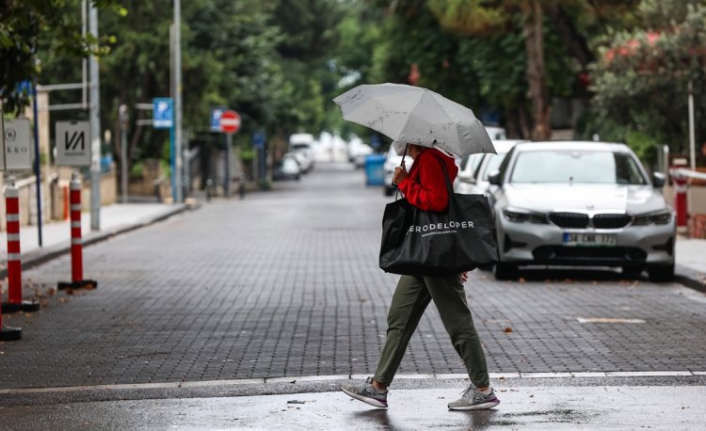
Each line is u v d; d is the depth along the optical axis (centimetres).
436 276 1377
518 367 1670
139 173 8900
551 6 5619
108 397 1488
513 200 2767
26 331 2052
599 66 4744
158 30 8025
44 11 2591
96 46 2825
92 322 2156
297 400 1460
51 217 5375
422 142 1350
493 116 8725
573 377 1588
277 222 5422
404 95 1384
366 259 3472
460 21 5491
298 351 1823
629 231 2700
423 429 1306
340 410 1405
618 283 2755
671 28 4591
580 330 2003
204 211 6712
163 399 1478
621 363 1695
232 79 9662
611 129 5828
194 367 1694
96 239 4234
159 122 7494
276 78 10656
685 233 3994
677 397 1459
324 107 18325
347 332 2014
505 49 7031
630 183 2889
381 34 8550
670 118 4709
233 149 11238
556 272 3008
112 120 8319
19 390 1530
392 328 1413
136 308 2350
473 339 1399
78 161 3609
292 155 15438
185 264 3322
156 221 5650
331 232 4709
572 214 2716
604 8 5294
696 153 4612
